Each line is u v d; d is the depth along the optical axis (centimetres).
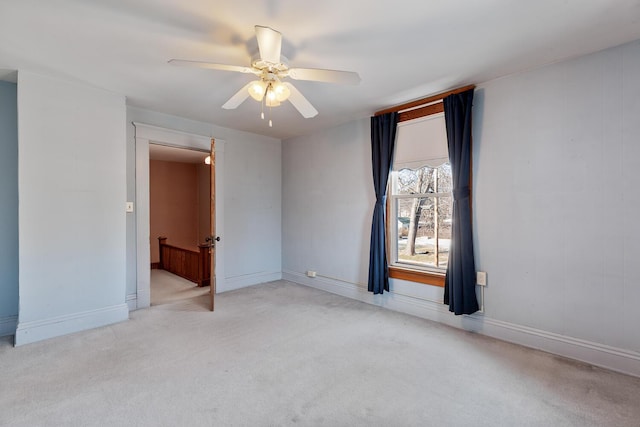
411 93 311
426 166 330
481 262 289
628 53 219
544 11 182
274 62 194
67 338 274
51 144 276
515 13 184
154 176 670
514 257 271
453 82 285
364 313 346
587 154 235
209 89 303
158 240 645
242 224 463
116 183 314
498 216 279
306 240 473
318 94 314
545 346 254
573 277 242
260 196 487
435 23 195
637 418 172
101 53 234
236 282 457
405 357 243
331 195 434
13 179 291
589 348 235
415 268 348
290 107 353
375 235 362
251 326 305
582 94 237
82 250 294
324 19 190
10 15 186
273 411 177
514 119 269
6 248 288
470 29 201
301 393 195
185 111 369
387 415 175
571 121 242
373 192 383
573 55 237
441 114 316
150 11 183
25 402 183
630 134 219
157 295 420
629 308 220
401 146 351
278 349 255
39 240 271
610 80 226
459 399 189
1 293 285
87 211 296
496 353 250
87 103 296
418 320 325
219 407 181
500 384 206
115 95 312
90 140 298
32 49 228
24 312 264
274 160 506
